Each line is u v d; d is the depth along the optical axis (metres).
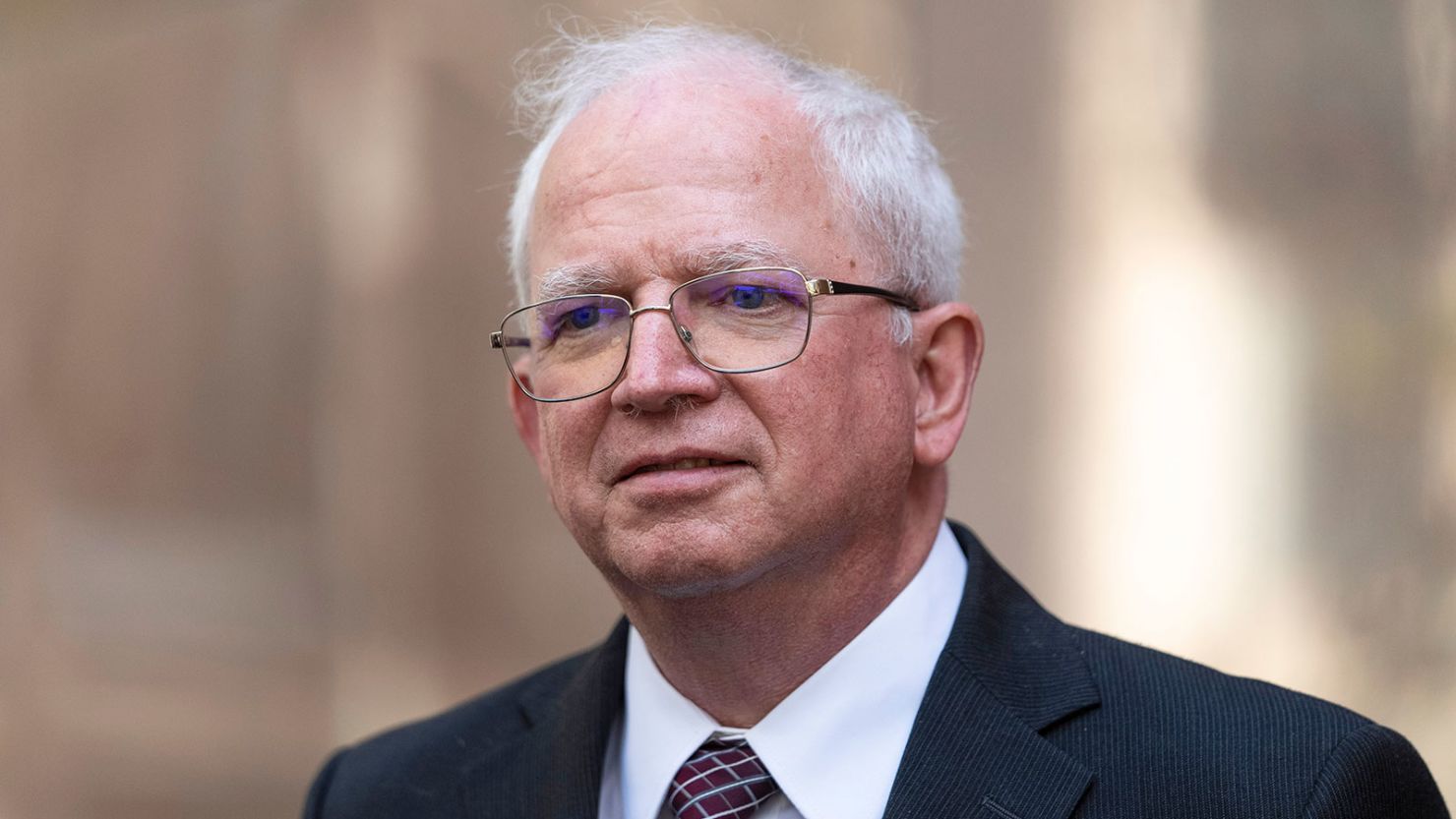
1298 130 7.95
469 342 10.68
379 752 5.81
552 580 10.36
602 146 4.53
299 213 11.33
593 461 4.46
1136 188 8.36
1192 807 4.19
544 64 5.27
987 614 4.81
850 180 4.59
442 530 10.71
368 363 10.99
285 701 11.09
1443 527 7.41
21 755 11.77
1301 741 4.25
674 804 4.67
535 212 4.77
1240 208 8.08
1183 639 8.02
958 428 4.86
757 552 4.28
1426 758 7.33
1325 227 7.85
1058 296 8.53
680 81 4.59
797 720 4.59
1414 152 7.62
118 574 11.72
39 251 12.14
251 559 11.33
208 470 11.53
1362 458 7.66
